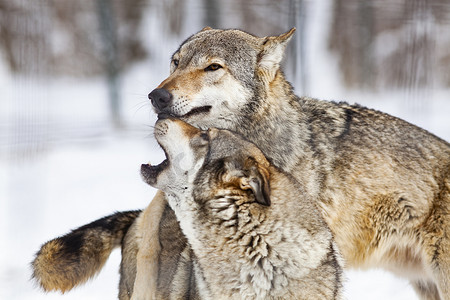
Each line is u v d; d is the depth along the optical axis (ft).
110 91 103.40
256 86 32.48
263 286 25.34
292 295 25.18
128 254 32.55
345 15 125.18
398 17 112.78
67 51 135.23
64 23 136.15
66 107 109.60
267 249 25.21
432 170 33.68
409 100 100.68
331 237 27.14
